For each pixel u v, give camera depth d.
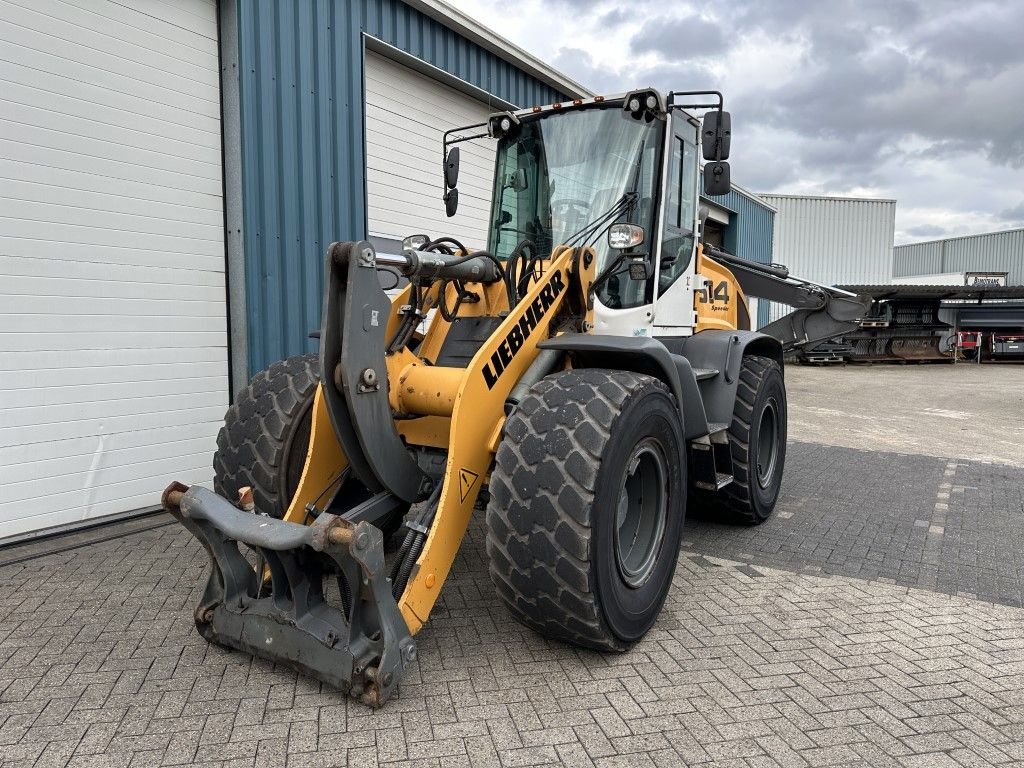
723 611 3.35
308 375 3.52
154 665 2.75
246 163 5.34
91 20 4.54
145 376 4.93
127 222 4.80
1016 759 2.25
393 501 3.05
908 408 11.01
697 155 4.35
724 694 2.60
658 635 3.09
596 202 3.82
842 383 15.15
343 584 2.74
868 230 28.66
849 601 3.49
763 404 4.62
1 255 4.18
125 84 4.74
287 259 5.71
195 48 5.16
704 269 4.82
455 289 3.33
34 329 4.35
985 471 6.34
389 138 6.95
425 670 2.74
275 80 5.57
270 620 2.60
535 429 2.70
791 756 2.25
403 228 7.18
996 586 3.70
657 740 2.32
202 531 2.71
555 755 2.23
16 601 3.37
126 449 4.85
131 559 3.97
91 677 2.66
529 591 2.65
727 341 4.26
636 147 3.79
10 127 4.19
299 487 3.03
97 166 4.61
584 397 2.74
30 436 4.36
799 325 6.97
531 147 4.06
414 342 3.40
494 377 2.89
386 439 2.83
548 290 3.23
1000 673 2.80
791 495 5.52
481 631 3.08
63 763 2.17
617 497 2.71
